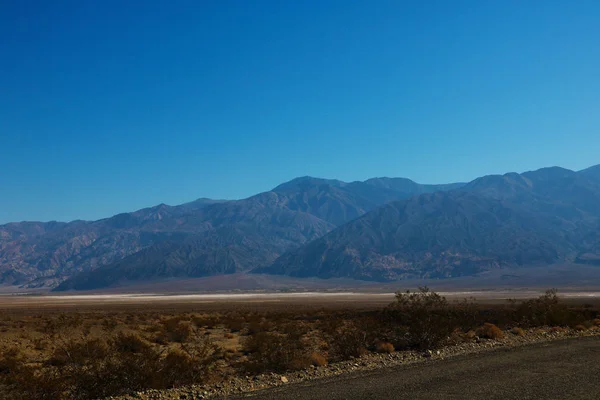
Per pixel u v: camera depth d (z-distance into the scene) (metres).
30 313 74.62
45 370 19.34
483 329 27.75
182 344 27.17
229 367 20.48
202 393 14.53
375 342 24.03
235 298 159.62
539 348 20.25
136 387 15.35
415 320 25.27
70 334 35.09
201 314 64.94
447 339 24.45
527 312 37.28
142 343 23.33
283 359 19.38
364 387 13.34
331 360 20.94
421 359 18.94
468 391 12.41
